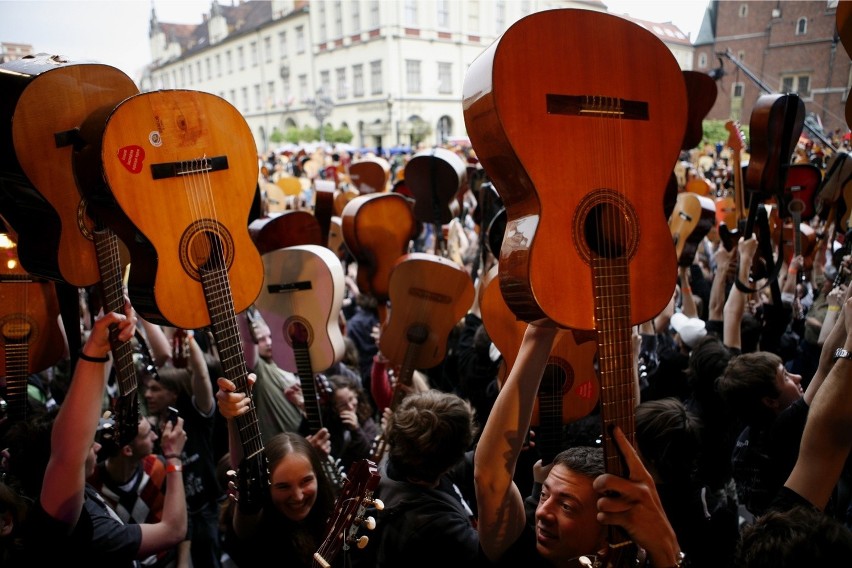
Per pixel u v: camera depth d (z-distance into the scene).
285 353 2.87
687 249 3.97
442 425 1.82
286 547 1.95
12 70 1.54
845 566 1.09
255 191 1.70
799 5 21.08
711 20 24.48
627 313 1.08
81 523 1.72
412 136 37.81
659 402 2.08
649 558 0.99
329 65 42.84
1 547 1.59
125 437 1.73
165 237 1.49
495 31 37.84
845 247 2.39
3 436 2.03
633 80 1.11
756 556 1.16
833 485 1.31
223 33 54.81
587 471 1.46
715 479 2.24
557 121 1.05
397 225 4.02
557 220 1.04
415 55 37.56
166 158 1.48
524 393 1.34
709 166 13.70
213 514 2.95
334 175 12.71
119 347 1.66
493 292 2.23
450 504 1.82
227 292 1.62
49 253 1.63
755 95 23.19
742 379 2.28
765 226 2.88
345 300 5.32
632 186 1.11
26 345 2.13
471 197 7.76
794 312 3.29
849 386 1.27
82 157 1.48
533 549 1.48
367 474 1.64
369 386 3.98
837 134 16.78
